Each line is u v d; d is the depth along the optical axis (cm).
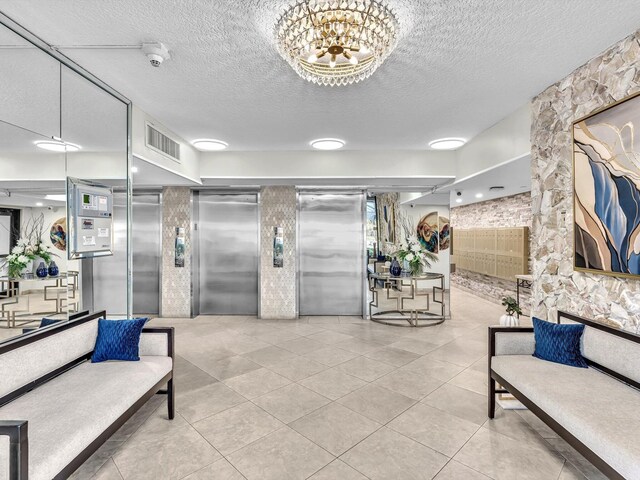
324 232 607
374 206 594
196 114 360
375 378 339
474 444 232
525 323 576
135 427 252
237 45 231
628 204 218
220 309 610
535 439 238
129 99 321
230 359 393
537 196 317
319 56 199
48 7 190
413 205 598
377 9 174
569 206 278
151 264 597
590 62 253
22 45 227
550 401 204
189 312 588
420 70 267
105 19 201
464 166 479
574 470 206
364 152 514
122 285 505
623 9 193
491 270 762
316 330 515
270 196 588
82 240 296
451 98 321
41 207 262
